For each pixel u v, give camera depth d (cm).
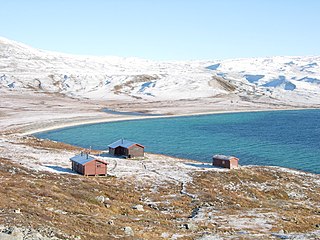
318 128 17638
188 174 8100
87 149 11488
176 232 4075
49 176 6669
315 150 12119
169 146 12756
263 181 8081
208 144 13188
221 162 9056
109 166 8638
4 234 2359
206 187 7125
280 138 14550
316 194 7575
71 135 14912
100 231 3431
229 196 6644
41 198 4472
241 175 8344
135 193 6284
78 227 3384
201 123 19425
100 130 16438
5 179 5459
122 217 4525
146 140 13950
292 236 4278
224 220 4988
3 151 9375
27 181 5450
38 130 15750
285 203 6681
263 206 6238
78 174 7400
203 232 4231
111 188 6322
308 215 5803
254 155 11338
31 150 9944
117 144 10412
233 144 13188
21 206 3669
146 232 3834
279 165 10094
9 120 17788
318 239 4175
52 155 9438
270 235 4306
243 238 3975
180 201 6003
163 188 6800
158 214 5084
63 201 4647
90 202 5062
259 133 15938
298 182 8269
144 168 8625
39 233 2698
